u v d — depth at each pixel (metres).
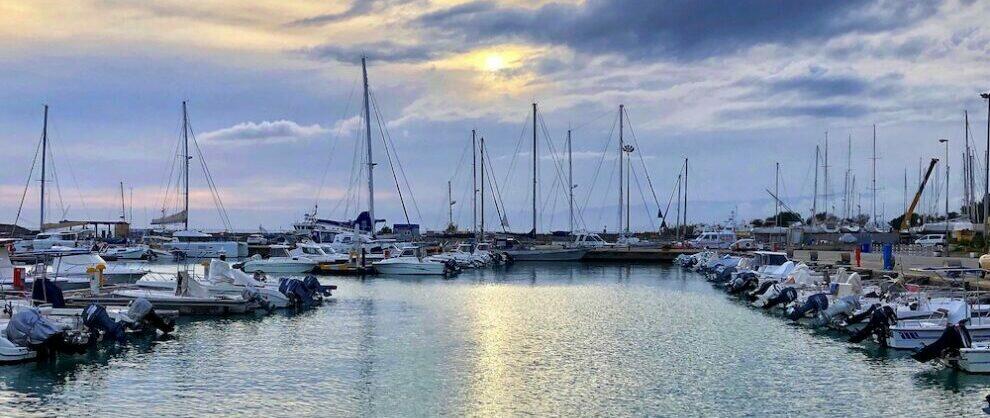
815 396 30.62
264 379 33.00
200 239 120.38
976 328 36.62
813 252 86.06
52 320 37.72
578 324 48.03
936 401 29.61
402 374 34.06
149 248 110.50
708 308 56.06
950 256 78.81
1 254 51.50
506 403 29.91
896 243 114.00
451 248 111.25
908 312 40.66
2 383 31.53
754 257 78.56
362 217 102.81
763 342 41.41
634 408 29.31
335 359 36.91
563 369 35.16
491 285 74.56
